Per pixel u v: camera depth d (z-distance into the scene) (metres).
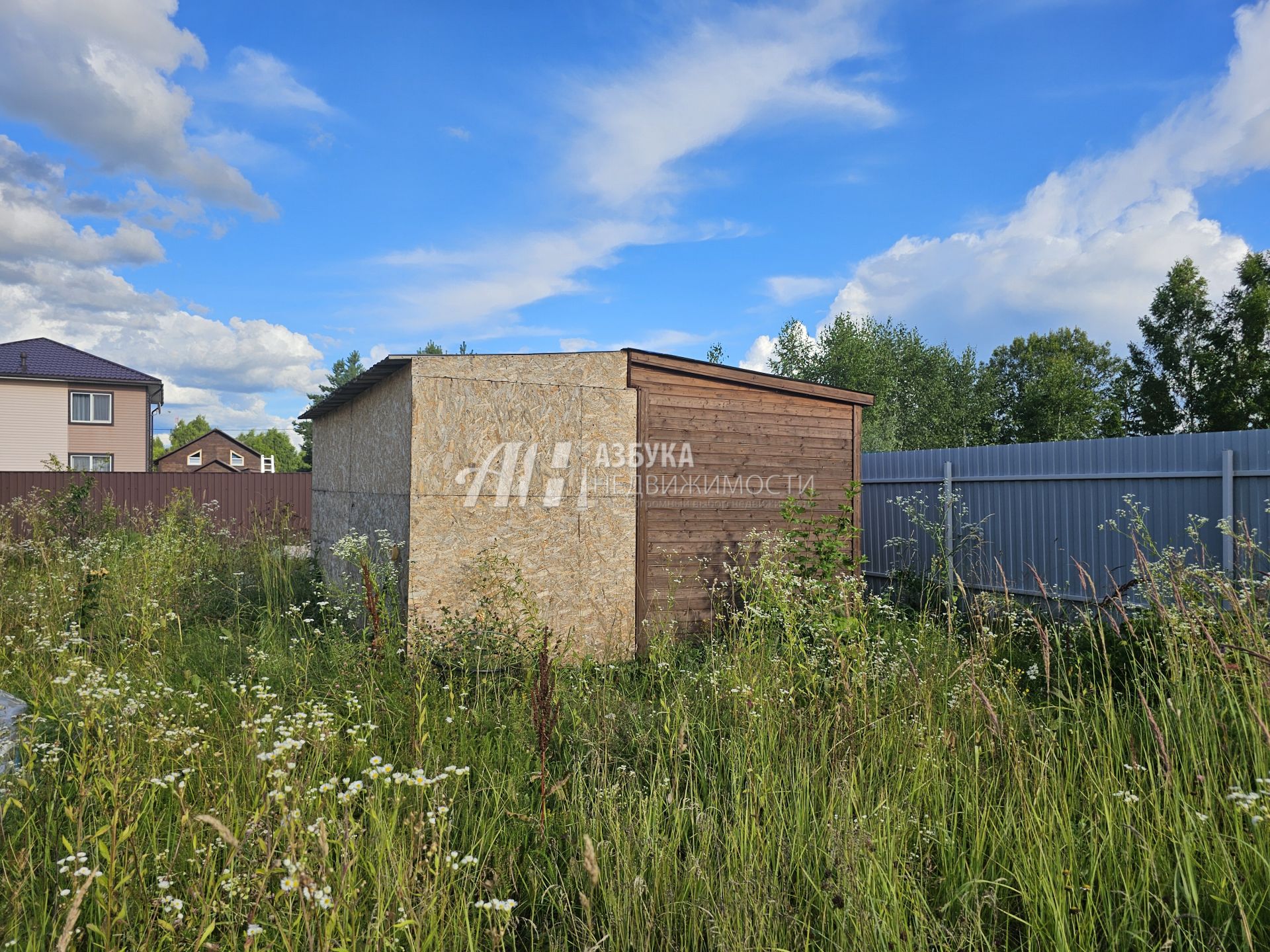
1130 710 3.85
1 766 3.34
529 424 7.15
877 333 34.34
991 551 9.11
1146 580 4.61
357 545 6.76
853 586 5.93
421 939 2.38
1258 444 6.70
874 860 2.68
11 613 6.84
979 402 36.41
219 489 17.58
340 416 9.91
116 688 4.10
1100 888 2.62
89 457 27.23
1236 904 2.41
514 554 7.05
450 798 3.47
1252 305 24.72
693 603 7.90
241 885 2.39
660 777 3.83
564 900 2.87
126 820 2.91
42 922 2.42
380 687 4.95
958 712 4.21
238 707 4.39
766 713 4.19
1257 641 3.57
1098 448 8.02
